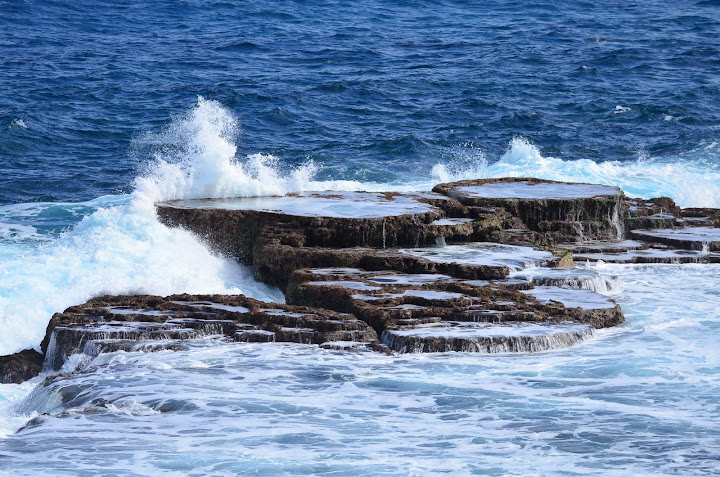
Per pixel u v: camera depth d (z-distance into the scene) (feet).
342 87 480.64
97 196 308.60
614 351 159.63
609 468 108.99
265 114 431.43
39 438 120.98
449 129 407.44
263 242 211.00
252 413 130.21
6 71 519.60
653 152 368.68
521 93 474.90
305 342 163.53
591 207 241.14
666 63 545.44
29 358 167.32
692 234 241.55
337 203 237.45
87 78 503.61
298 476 107.76
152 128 405.18
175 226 225.35
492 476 106.93
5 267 196.85
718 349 160.56
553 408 131.54
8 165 345.92
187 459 113.29
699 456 112.57
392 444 117.91
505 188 256.73
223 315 173.99
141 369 149.18
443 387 141.18
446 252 213.46
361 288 183.21
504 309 174.09
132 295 187.83
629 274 214.69
